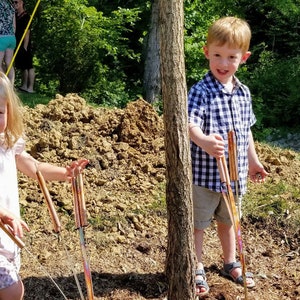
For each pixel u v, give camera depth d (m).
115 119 2.23
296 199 1.91
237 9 5.51
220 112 1.39
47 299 1.39
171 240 1.30
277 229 1.77
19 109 1.12
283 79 5.03
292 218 1.80
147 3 5.79
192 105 1.38
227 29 1.34
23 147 1.16
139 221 1.73
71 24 4.63
